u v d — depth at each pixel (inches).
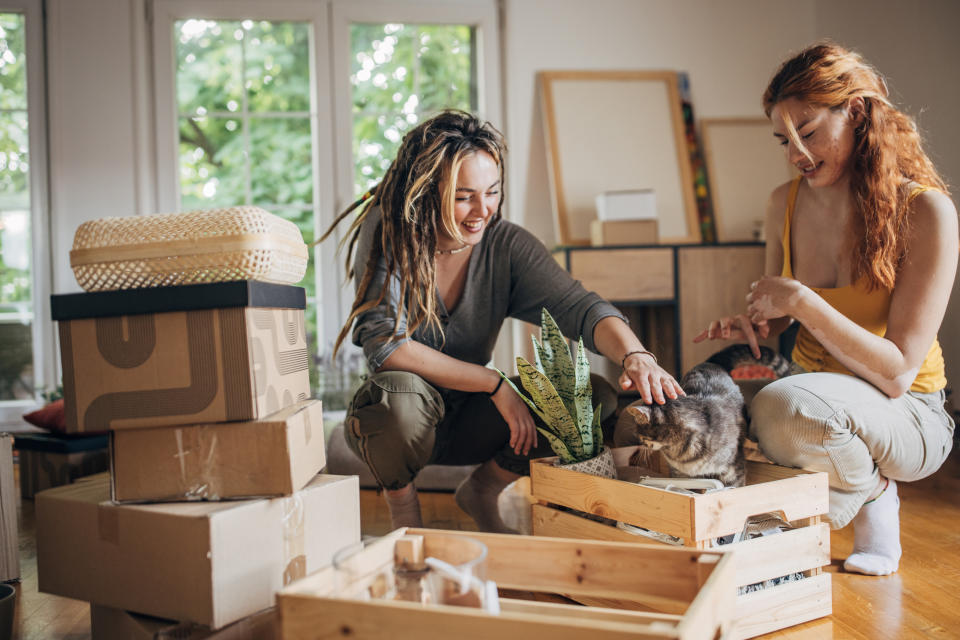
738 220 149.9
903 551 59.0
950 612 46.5
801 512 45.6
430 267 56.9
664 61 153.4
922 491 80.4
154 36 138.4
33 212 136.3
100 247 38.1
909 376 50.9
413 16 145.2
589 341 59.3
